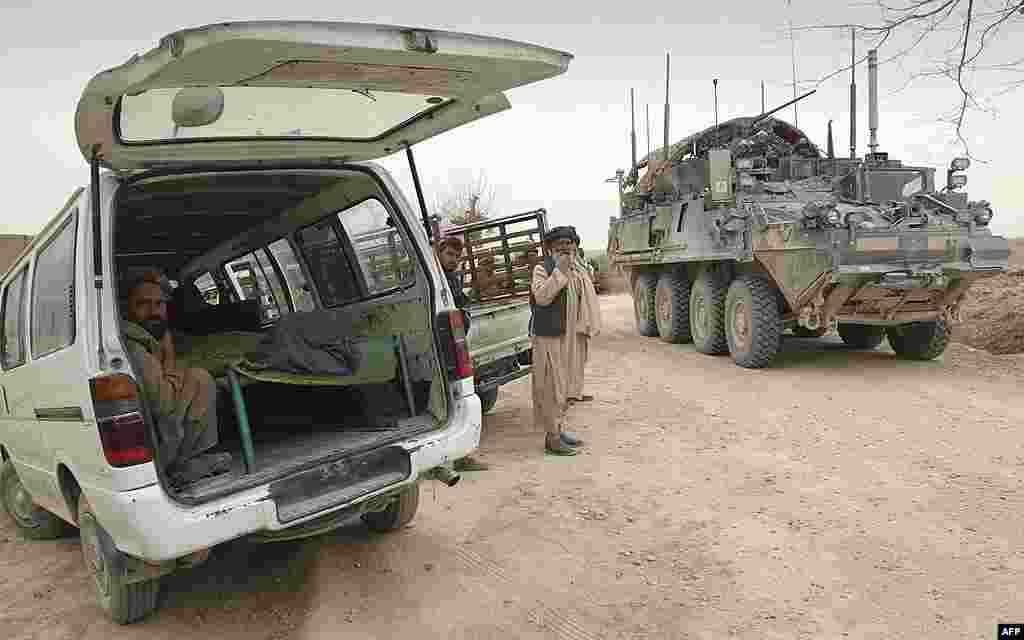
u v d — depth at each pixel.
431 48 2.94
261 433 4.23
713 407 7.65
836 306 8.76
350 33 2.77
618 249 14.16
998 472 5.29
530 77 3.41
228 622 3.73
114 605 3.64
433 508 5.11
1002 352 10.36
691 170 11.38
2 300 4.75
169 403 3.41
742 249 9.45
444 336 4.02
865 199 10.17
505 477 5.70
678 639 3.36
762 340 9.35
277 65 2.90
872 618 3.46
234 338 4.80
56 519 5.25
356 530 4.78
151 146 3.36
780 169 11.42
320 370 3.96
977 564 3.93
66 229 3.57
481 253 8.34
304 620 3.69
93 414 3.08
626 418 7.39
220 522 3.14
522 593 3.84
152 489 3.05
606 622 3.53
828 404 7.52
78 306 3.21
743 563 4.07
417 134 4.04
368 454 3.62
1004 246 8.60
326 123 3.68
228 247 5.47
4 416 4.72
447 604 3.76
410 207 4.18
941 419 6.76
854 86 11.17
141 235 4.97
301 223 4.93
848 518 4.60
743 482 5.35
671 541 4.40
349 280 4.71
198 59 2.67
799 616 3.51
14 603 4.17
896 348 10.16
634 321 16.02
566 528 4.66
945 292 8.98
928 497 4.88
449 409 3.99
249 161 3.80
